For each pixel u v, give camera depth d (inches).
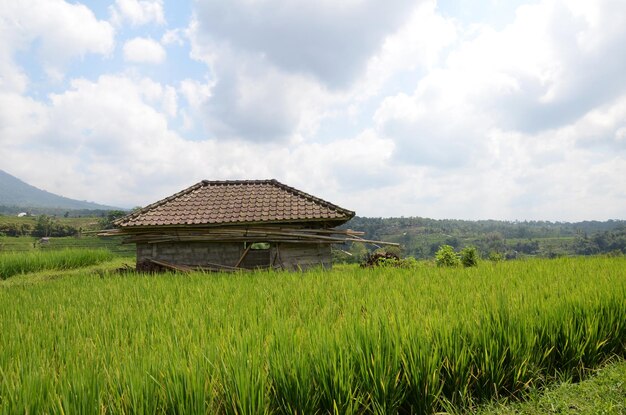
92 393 129.7
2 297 394.0
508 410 179.3
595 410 176.1
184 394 136.1
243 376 142.3
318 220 745.6
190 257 742.5
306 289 350.6
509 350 199.9
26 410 123.0
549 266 497.0
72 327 241.6
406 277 433.7
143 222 735.1
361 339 179.9
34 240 3668.8
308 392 152.9
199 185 891.4
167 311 269.7
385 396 161.8
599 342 231.8
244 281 438.6
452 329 197.6
